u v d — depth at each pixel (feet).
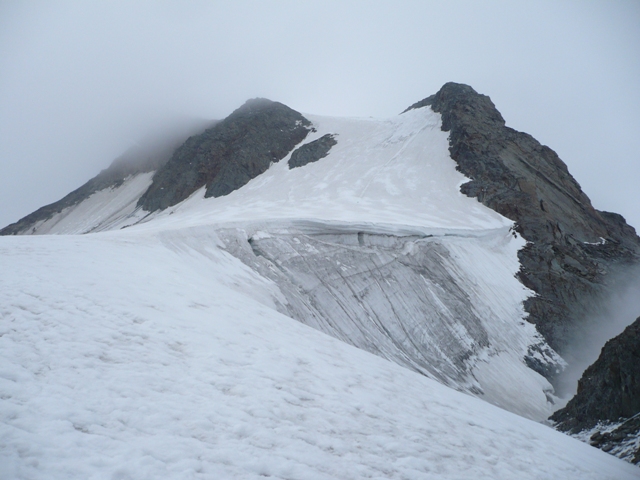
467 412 30.78
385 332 74.95
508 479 22.16
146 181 258.78
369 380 30.14
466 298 95.61
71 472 14.07
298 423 20.92
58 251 42.16
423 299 87.25
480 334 88.17
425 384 34.78
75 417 16.90
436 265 100.32
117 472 14.56
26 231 263.70
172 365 23.39
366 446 20.77
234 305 39.22
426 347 77.20
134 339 25.36
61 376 19.60
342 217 114.83
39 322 24.72
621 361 49.21
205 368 24.02
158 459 15.79
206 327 30.35
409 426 24.43
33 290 29.37
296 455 18.31
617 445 40.81
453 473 20.80
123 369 21.57
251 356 27.45
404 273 91.45
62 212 270.67
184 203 205.77
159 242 58.34
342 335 68.03
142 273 40.86
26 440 14.90
